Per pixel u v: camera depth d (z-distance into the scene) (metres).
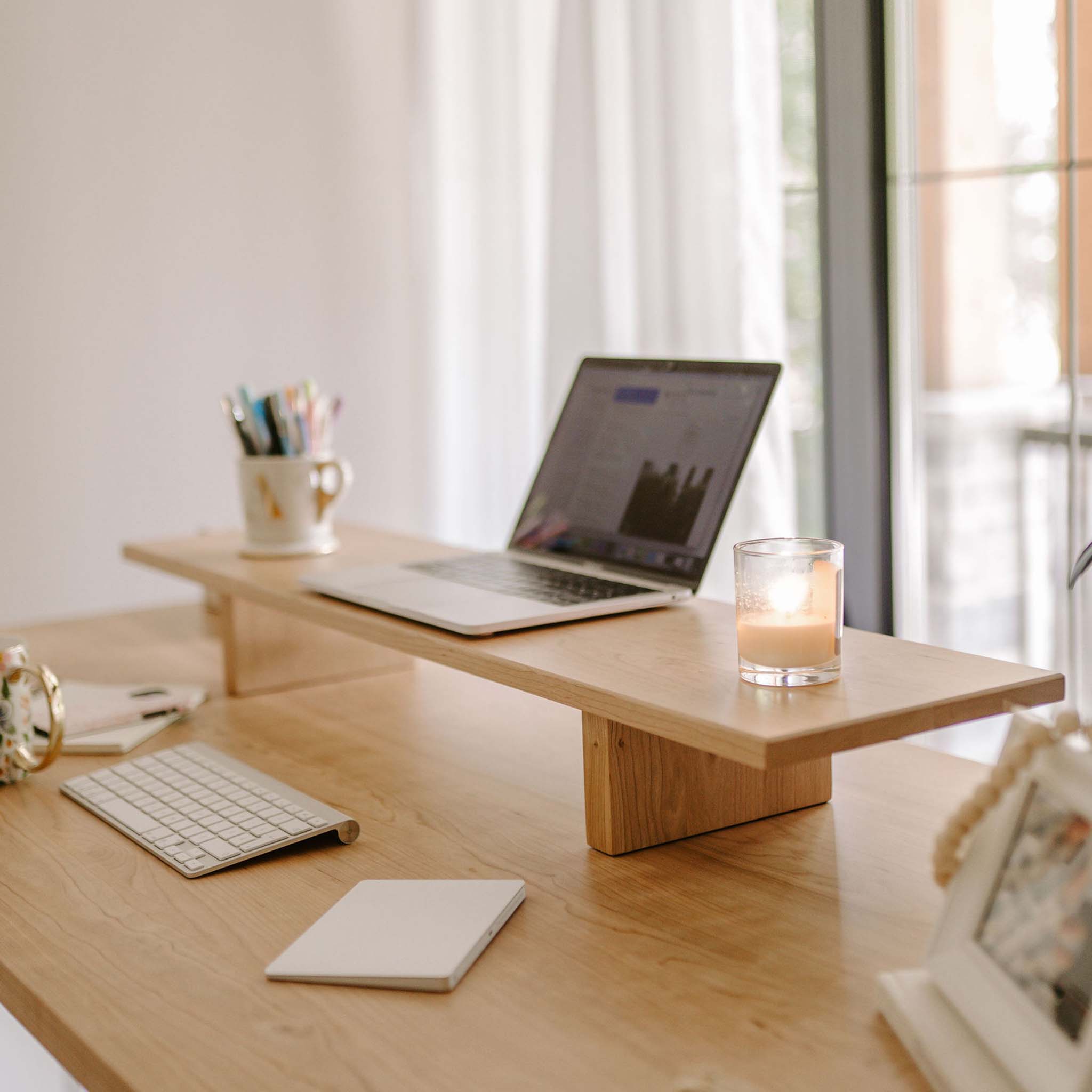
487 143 2.61
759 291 2.02
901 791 1.02
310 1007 0.70
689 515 1.12
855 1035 0.65
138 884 0.88
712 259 2.08
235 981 0.73
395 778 1.08
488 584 1.12
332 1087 0.62
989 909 0.63
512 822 0.97
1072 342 1.67
